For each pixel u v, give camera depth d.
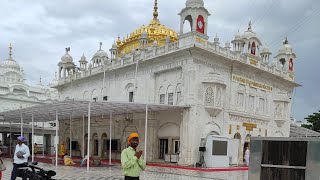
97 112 26.72
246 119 29.11
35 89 58.88
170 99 26.39
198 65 24.94
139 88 28.81
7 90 54.50
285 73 34.88
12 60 66.06
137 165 6.45
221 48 26.84
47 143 47.47
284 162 4.70
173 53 25.38
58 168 20.19
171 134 26.06
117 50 38.50
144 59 27.86
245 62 28.70
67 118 35.22
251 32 30.73
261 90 31.27
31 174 10.23
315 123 51.22
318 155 4.41
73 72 39.66
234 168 23.34
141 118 27.88
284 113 33.38
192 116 24.20
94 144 34.03
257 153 4.93
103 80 31.56
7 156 31.44
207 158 23.39
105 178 15.62
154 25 37.91
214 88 25.52
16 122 37.59
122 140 29.94
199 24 25.23
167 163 25.05
